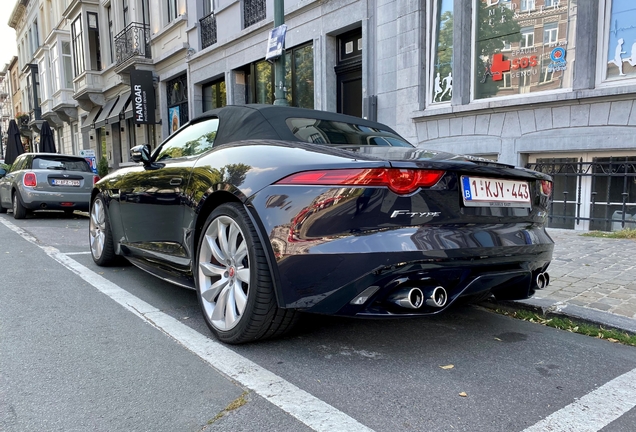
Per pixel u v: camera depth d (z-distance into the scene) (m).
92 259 5.38
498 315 3.55
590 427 1.97
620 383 2.39
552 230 7.05
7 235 7.26
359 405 2.12
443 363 2.61
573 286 4.02
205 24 14.38
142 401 2.13
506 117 7.38
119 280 4.39
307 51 10.95
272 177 2.54
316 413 2.04
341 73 10.40
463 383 2.37
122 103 19.80
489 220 2.57
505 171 2.63
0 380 2.32
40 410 2.04
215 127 3.47
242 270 2.68
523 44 7.35
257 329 2.63
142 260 4.12
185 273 3.33
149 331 3.03
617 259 5.03
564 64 6.92
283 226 2.42
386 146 3.18
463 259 2.38
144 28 17.44
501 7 7.57
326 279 2.30
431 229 2.33
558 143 6.84
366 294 2.27
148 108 17.05
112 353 2.66
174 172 3.45
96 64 22.64
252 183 2.62
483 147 7.70
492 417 2.04
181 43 15.44
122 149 21.42
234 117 3.33
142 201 3.86
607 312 3.33
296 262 2.37
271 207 2.48
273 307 2.57
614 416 2.06
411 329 3.17
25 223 9.09
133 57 16.95
